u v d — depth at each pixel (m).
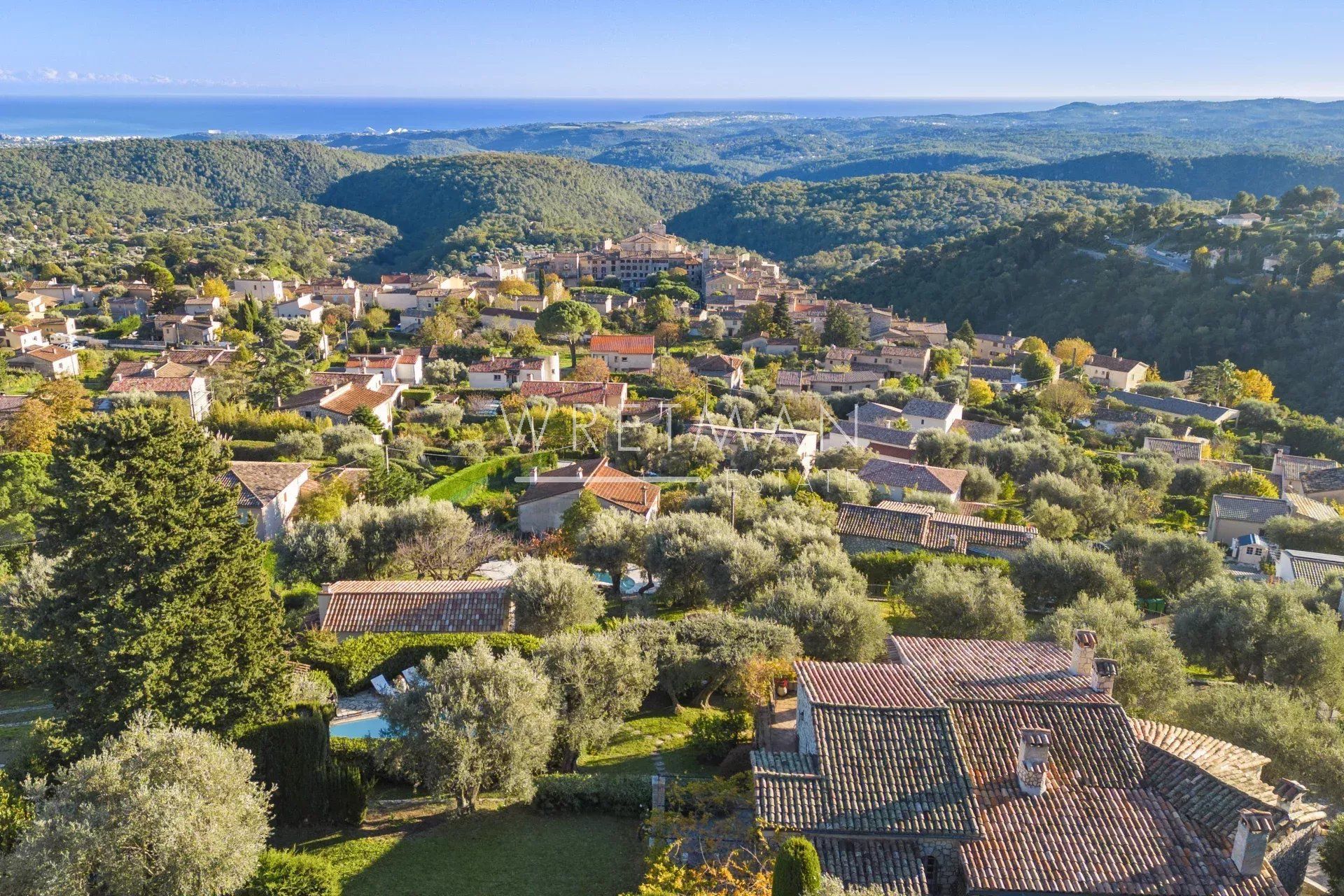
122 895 19.02
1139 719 29.55
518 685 26.95
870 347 161.25
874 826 21.67
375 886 23.03
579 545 52.84
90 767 20.81
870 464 80.31
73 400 84.06
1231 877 20.89
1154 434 120.94
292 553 48.94
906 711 24.70
